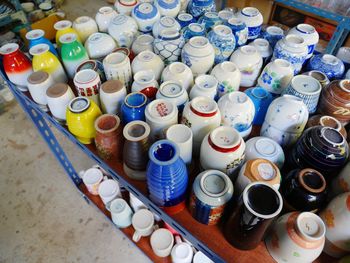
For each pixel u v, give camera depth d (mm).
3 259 1222
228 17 969
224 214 553
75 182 1378
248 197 466
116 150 688
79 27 970
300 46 803
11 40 2043
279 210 448
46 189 1463
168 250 1057
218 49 839
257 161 552
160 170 508
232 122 661
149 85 739
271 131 683
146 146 604
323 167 567
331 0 1336
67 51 860
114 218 1128
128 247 1259
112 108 745
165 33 851
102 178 1227
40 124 1147
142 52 817
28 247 1259
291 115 638
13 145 1681
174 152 524
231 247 546
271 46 955
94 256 1234
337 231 495
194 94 711
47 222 1340
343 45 1618
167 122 620
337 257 529
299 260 483
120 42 945
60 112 776
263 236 525
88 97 765
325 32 1817
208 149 569
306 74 807
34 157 1613
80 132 725
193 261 1033
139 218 1099
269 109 683
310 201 515
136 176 661
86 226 1325
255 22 953
